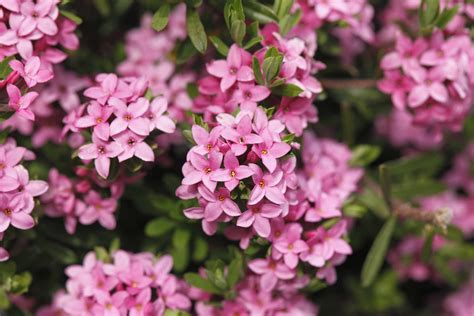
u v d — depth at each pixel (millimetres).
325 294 487
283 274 401
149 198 424
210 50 436
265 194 382
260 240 395
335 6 427
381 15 487
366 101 464
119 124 388
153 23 411
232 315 413
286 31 411
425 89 425
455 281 492
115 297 397
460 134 499
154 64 454
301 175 411
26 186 394
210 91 408
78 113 400
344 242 405
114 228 434
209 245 427
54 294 441
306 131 435
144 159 389
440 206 503
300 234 399
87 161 408
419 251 493
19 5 398
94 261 417
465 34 432
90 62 447
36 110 433
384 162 503
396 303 489
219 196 383
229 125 386
